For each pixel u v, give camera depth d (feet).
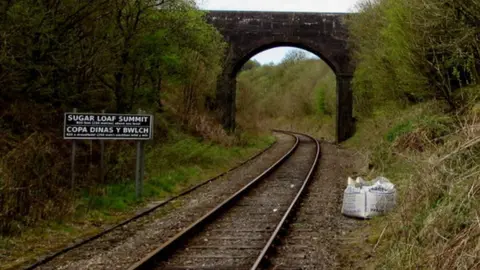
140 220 38.14
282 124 235.61
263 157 93.35
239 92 146.82
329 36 123.85
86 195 43.06
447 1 43.52
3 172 32.71
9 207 31.81
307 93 236.63
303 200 46.80
